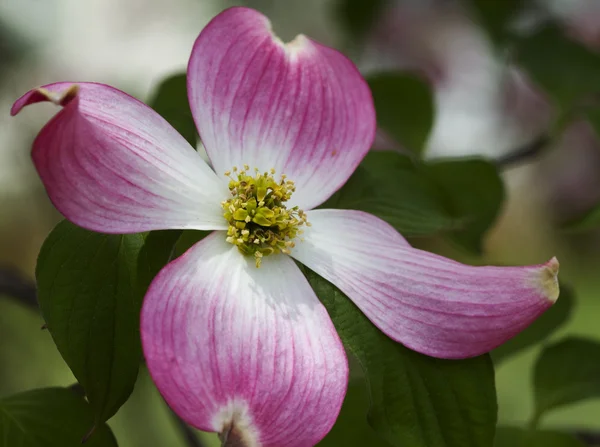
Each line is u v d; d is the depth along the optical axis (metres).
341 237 0.30
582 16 0.65
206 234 0.31
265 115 0.31
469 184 0.34
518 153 0.38
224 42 0.30
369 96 0.31
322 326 0.29
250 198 0.30
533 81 0.38
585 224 0.34
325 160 0.31
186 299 0.29
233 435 0.28
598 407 0.66
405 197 0.32
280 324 0.29
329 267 0.30
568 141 1.03
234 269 0.30
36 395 0.30
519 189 1.13
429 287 0.30
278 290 0.30
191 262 0.29
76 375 0.28
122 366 0.28
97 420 0.28
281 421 0.28
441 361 0.30
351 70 0.31
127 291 0.29
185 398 0.28
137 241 0.29
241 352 0.28
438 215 0.32
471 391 0.29
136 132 0.29
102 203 0.28
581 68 0.38
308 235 0.30
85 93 0.29
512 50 0.39
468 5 0.41
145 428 0.45
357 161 0.31
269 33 0.31
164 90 0.33
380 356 0.30
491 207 0.34
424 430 0.29
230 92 0.30
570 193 1.07
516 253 1.05
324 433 0.28
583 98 0.38
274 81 0.31
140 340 0.28
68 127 0.28
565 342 0.35
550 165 1.08
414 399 0.29
